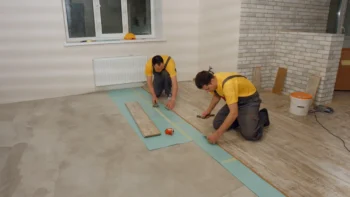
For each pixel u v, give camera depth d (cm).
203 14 457
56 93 394
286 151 230
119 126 286
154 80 371
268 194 175
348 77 409
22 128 281
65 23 384
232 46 400
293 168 204
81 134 266
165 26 445
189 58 485
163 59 315
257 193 176
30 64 368
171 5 441
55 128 281
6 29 343
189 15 462
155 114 320
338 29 443
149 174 198
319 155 224
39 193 178
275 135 261
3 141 250
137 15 443
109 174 199
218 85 225
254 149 234
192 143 246
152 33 463
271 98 383
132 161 216
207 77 219
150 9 450
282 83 400
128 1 429
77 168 206
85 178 194
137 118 300
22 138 257
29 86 375
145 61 433
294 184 185
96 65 399
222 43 421
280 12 404
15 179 193
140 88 439
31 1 346
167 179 192
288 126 283
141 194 176
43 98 387
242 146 239
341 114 319
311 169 203
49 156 224
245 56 397
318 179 191
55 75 386
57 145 243
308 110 318
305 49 362
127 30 439
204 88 226
